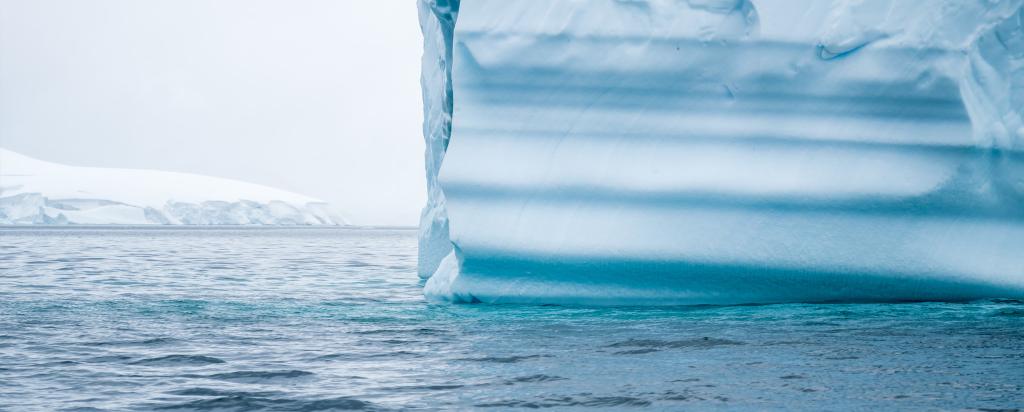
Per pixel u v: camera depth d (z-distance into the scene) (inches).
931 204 453.7
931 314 432.8
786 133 454.0
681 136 456.8
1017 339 357.7
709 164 454.0
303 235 4042.8
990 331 378.3
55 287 702.5
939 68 446.6
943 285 462.0
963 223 461.1
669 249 453.4
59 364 327.3
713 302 472.7
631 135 458.6
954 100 448.8
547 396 265.6
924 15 452.1
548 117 463.2
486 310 473.4
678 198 454.0
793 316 429.7
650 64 456.8
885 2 454.6
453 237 469.7
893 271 455.5
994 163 462.3
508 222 463.5
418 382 290.0
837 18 451.8
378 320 454.9
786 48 452.1
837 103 452.4
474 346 358.9
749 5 454.0
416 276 888.9
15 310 514.9
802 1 454.3
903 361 312.0
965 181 454.3
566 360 323.9
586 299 476.4
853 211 452.8
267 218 5989.2
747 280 463.2
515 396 266.5
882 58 449.7
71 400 267.4
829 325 400.2
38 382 294.5
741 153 454.9
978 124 454.3
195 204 5620.1
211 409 257.1
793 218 453.7
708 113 456.8
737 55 454.3
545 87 463.8
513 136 466.0
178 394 276.2
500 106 468.1
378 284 757.3
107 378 301.6
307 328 427.8
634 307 471.2
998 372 290.8
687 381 283.1
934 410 239.3
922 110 450.9
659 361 319.3
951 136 450.6
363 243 2640.3
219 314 494.6
